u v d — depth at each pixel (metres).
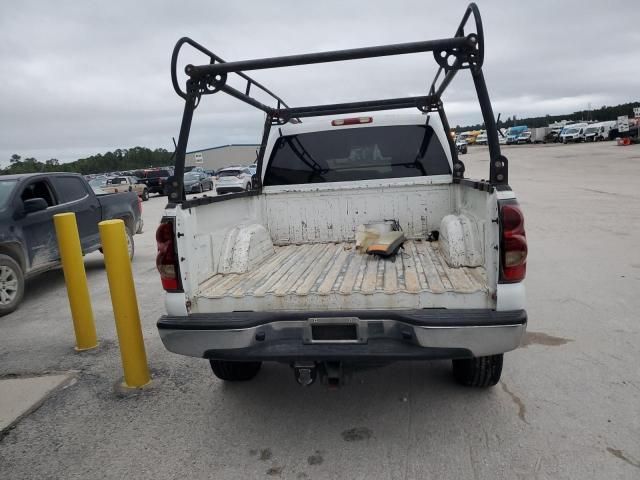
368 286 3.14
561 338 4.61
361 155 4.75
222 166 74.94
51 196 7.57
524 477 2.72
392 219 4.78
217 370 3.87
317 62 3.02
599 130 55.91
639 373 3.87
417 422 3.33
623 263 7.11
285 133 4.81
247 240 3.89
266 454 3.07
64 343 5.29
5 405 3.91
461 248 3.48
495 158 2.83
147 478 2.89
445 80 4.30
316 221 4.88
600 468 2.76
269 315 3.00
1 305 6.38
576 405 3.44
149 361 4.64
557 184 18.83
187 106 3.14
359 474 2.81
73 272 4.91
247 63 3.05
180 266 3.11
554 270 6.92
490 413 3.40
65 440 3.36
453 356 2.81
